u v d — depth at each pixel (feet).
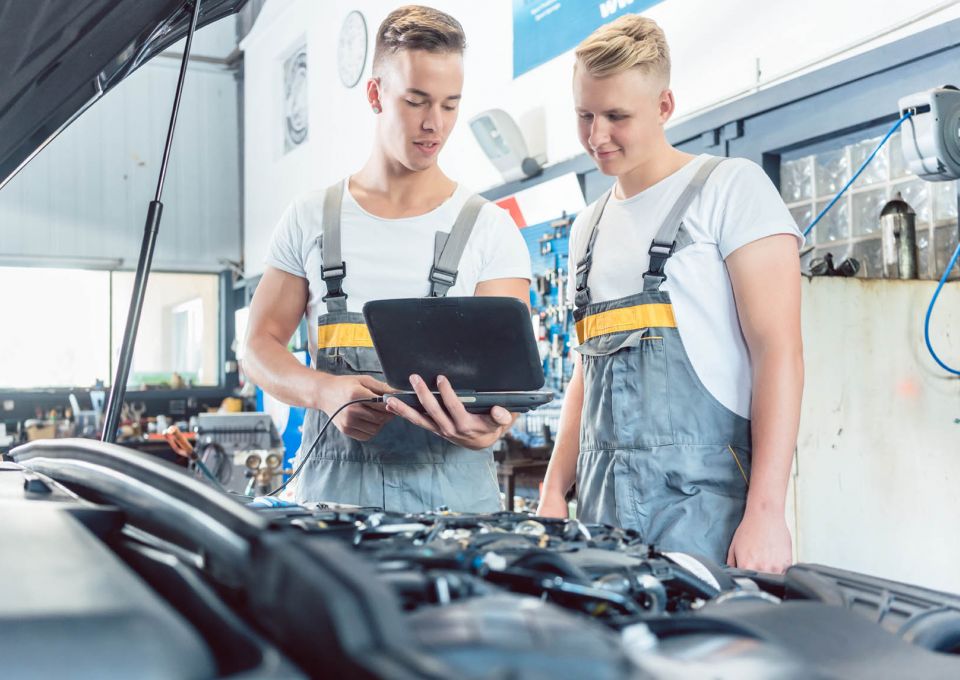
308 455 4.31
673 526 4.37
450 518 2.25
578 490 4.99
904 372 6.79
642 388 4.52
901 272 7.90
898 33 8.11
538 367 3.38
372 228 4.60
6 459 3.12
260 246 25.35
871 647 1.49
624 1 11.58
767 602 1.78
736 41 9.89
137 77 26.91
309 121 21.79
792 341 4.09
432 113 4.24
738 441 4.44
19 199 25.54
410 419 3.61
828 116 8.84
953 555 6.89
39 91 3.03
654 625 1.45
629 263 4.71
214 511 1.46
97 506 1.86
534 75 13.42
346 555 1.22
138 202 26.96
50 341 25.94
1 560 1.30
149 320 27.20
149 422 25.12
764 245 4.18
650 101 4.43
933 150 6.63
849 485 6.57
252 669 1.08
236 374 27.37
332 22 20.34
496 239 4.66
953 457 6.89
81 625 1.08
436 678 0.98
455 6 15.51
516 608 1.21
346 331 4.52
